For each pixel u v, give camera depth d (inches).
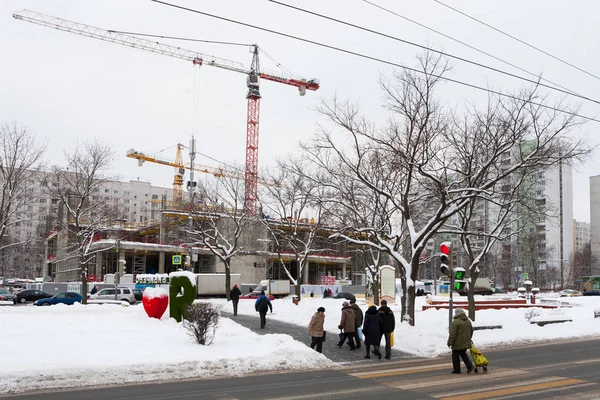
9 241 3112.7
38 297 1868.8
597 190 4168.3
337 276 3727.9
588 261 3602.4
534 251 2541.8
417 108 778.2
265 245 2343.8
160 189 5831.7
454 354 513.7
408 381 467.2
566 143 909.2
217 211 1745.8
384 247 881.5
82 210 1505.9
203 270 2940.5
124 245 2566.4
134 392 411.5
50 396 394.3
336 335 820.6
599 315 1134.4
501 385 446.3
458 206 794.2
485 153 880.9
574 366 559.2
